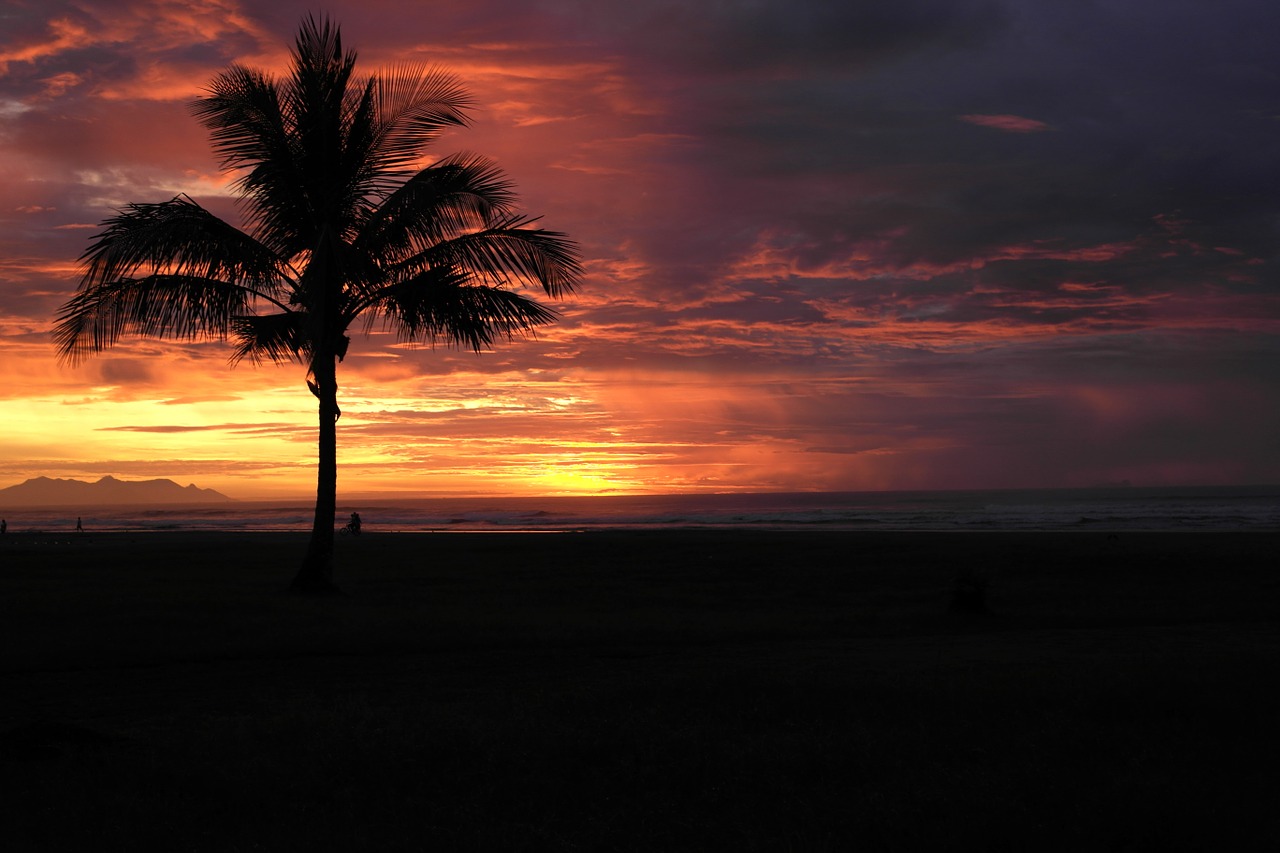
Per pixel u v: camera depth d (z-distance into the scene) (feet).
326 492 57.98
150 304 55.36
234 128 56.44
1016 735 20.47
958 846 14.25
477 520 319.68
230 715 25.45
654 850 14.37
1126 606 52.65
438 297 56.95
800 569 79.87
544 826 15.19
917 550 101.14
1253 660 30.50
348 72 57.82
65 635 39.22
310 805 16.46
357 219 58.80
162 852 14.40
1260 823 14.88
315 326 51.13
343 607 50.62
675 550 106.73
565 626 43.47
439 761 18.94
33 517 517.14
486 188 56.13
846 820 15.07
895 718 22.70
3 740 20.72
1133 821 14.84
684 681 27.61
